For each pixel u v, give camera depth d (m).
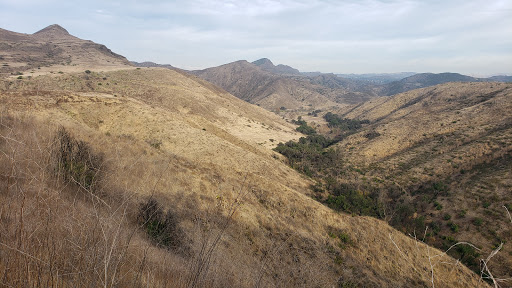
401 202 42.00
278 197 21.27
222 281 3.87
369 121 145.75
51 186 3.34
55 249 2.60
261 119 127.69
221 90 157.50
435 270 14.34
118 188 4.39
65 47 162.00
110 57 171.50
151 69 125.62
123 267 3.16
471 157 50.09
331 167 62.00
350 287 11.45
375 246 18.31
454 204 36.69
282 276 4.80
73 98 34.06
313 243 15.91
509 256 25.47
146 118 37.25
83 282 2.52
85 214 3.12
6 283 2.25
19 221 2.57
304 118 194.00
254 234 13.33
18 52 132.62
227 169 23.78
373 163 63.81
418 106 126.06
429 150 62.19
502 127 59.09
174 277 3.54
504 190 35.62
